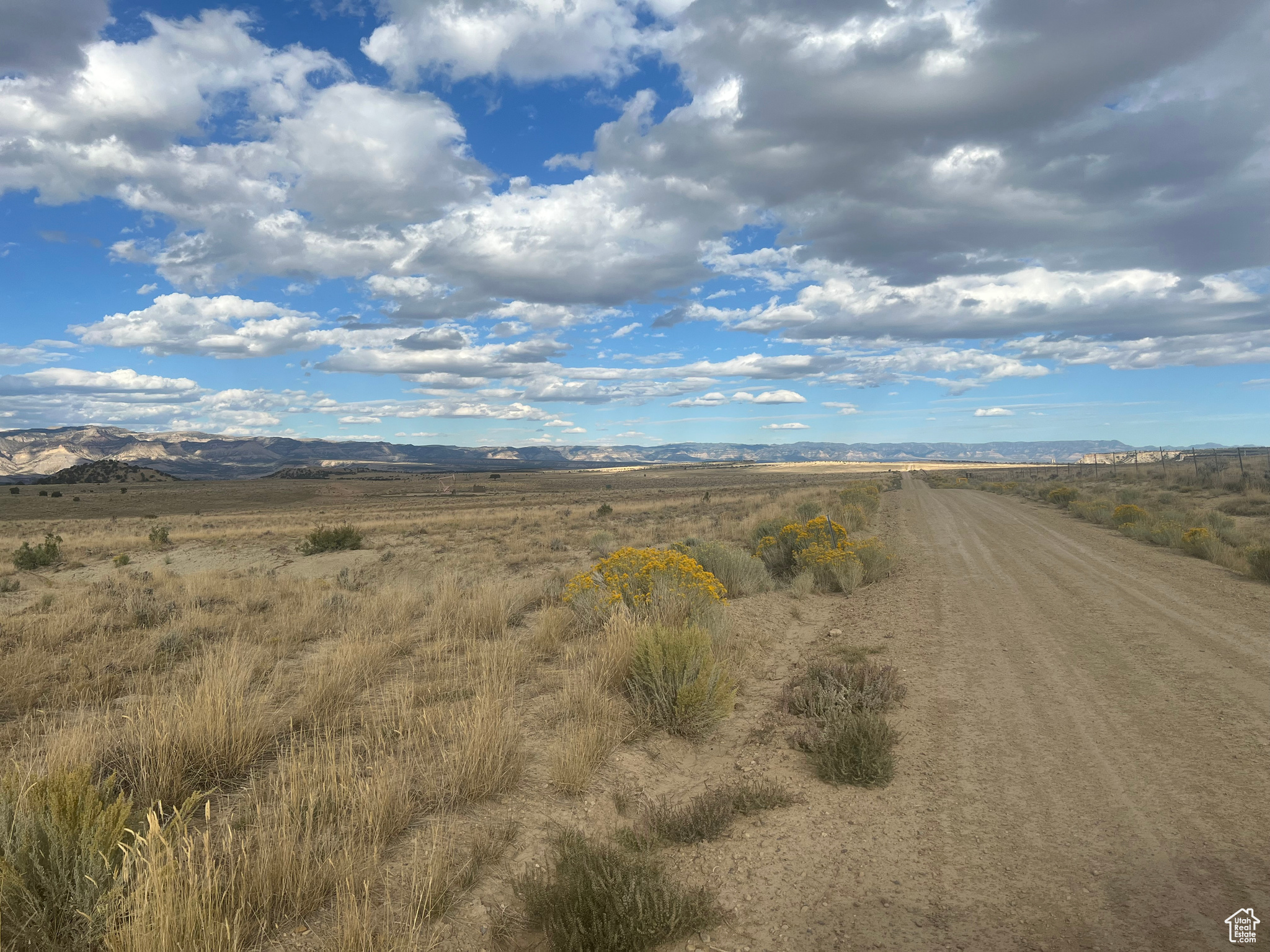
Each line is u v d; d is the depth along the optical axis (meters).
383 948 3.15
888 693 7.04
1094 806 4.71
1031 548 20.42
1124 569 15.99
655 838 4.35
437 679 7.72
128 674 8.28
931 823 4.58
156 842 3.28
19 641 9.88
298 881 3.57
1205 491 39.56
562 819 4.66
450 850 4.14
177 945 2.96
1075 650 9.05
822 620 11.68
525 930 3.48
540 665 8.54
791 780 5.35
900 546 21.69
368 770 5.10
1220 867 3.87
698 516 38.84
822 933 3.44
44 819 3.35
